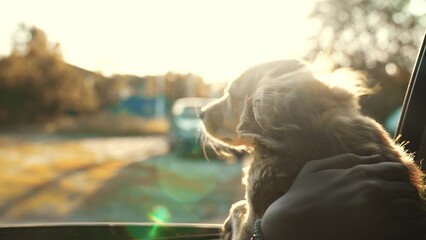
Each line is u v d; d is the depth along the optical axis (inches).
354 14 650.8
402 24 644.7
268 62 91.3
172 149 805.2
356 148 64.8
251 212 74.3
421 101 77.4
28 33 1525.6
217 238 101.0
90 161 713.0
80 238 93.8
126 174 575.2
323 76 73.6
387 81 626.2
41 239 92.3
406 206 56.3
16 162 692.1
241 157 666.8
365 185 56.1
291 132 66.7
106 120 1508.4
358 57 660.7
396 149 67.8
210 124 104.6
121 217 342.3
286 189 66.5
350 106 70.2
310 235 56.4
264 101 68.5
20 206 384.5
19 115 1494.8
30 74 1507.1
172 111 791.1
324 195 57.4
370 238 55.1
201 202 399.9
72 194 441.4
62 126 1464.1
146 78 1696.6
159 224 97.5
